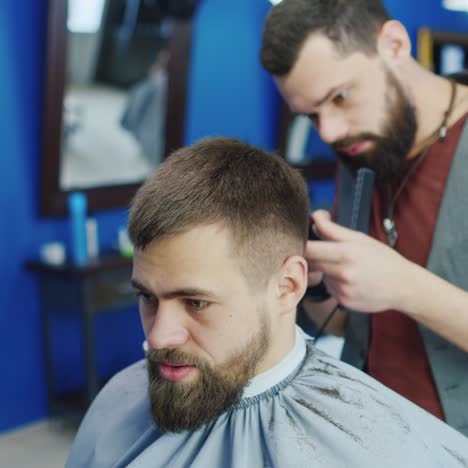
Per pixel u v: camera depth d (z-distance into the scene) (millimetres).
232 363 806
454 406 1193
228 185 799
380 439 871
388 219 1282
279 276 849
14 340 2809
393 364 1270
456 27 4477
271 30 1176
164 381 813
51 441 2764
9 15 2600
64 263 2645
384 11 1216
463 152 1190
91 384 2619
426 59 4152
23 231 2770
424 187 1236
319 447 869
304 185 922
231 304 786
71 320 3006
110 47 2730
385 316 1265
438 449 904
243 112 3496
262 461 882
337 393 918
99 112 2805
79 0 2570
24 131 2711
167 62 2951
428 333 1195
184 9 2893
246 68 3469
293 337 934
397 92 1190
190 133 3285
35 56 2688
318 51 1136
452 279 1194
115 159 2912
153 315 815
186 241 763
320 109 1194
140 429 1011
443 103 1232
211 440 906
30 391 2889
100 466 1014
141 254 784
